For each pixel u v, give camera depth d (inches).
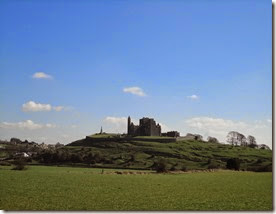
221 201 2306.8
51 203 2143.2
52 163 6983.3
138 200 2314.2
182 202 2255.2
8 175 3814.0
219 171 5049.2
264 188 3029.0
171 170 5191.9
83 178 3730.3
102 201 2249.0
